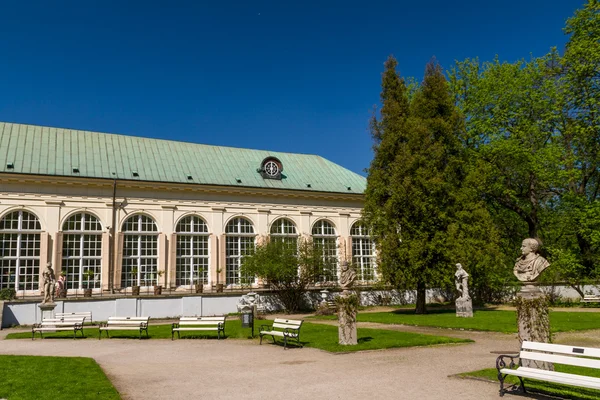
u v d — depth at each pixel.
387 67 34.41
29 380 11.10
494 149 35.38
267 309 34.94
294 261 34.91
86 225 34.56
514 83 36.62
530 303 10.82
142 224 36.53
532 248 11.19
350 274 16.70
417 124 31.56
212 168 40.88
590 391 9.51
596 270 34.25
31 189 32.91
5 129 35.25
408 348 15.70
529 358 9.48
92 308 28.83
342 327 16.39
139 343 18.83
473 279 32.09
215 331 22.08
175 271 36.97
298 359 14.10
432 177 30.39
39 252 32.81
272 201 41.53
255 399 9.29
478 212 30.73
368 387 10.09
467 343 16.75
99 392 9.88
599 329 19.64
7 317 26.80
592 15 31.50
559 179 34.41
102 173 35.28
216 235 38.81
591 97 32.41
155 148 40.50
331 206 44.16
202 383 10.96
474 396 9.20
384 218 31.06
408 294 40.25
